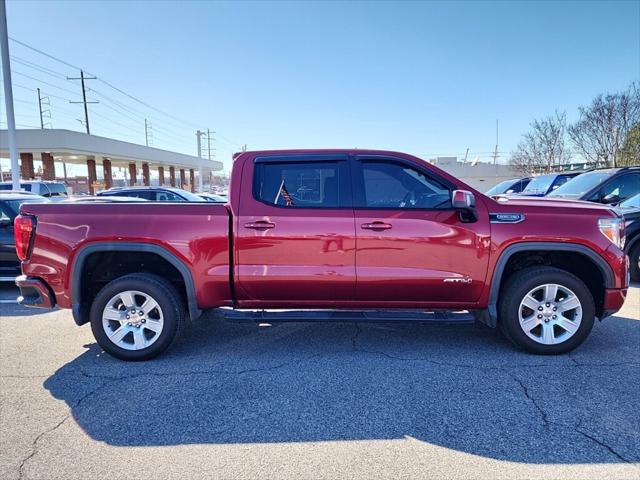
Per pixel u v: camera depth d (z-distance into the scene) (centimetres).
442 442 270
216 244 393
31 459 254
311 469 244
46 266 396
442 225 387
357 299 404
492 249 387
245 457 256
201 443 270
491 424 289
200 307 406
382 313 407
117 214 393
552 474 238
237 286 398
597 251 388
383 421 294
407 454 257
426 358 400
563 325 398
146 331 404
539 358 398
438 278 390
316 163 403
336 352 418
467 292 396
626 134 2330
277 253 392
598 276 409
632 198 746
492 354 409
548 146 3138
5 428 288
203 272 395
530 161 3238
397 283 392
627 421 291
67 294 397
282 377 363
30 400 327
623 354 406
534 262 431
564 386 342
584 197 784
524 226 388
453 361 393
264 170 403
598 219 393
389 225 387
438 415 301
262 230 390
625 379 354
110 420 298
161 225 391
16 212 673
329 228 388
